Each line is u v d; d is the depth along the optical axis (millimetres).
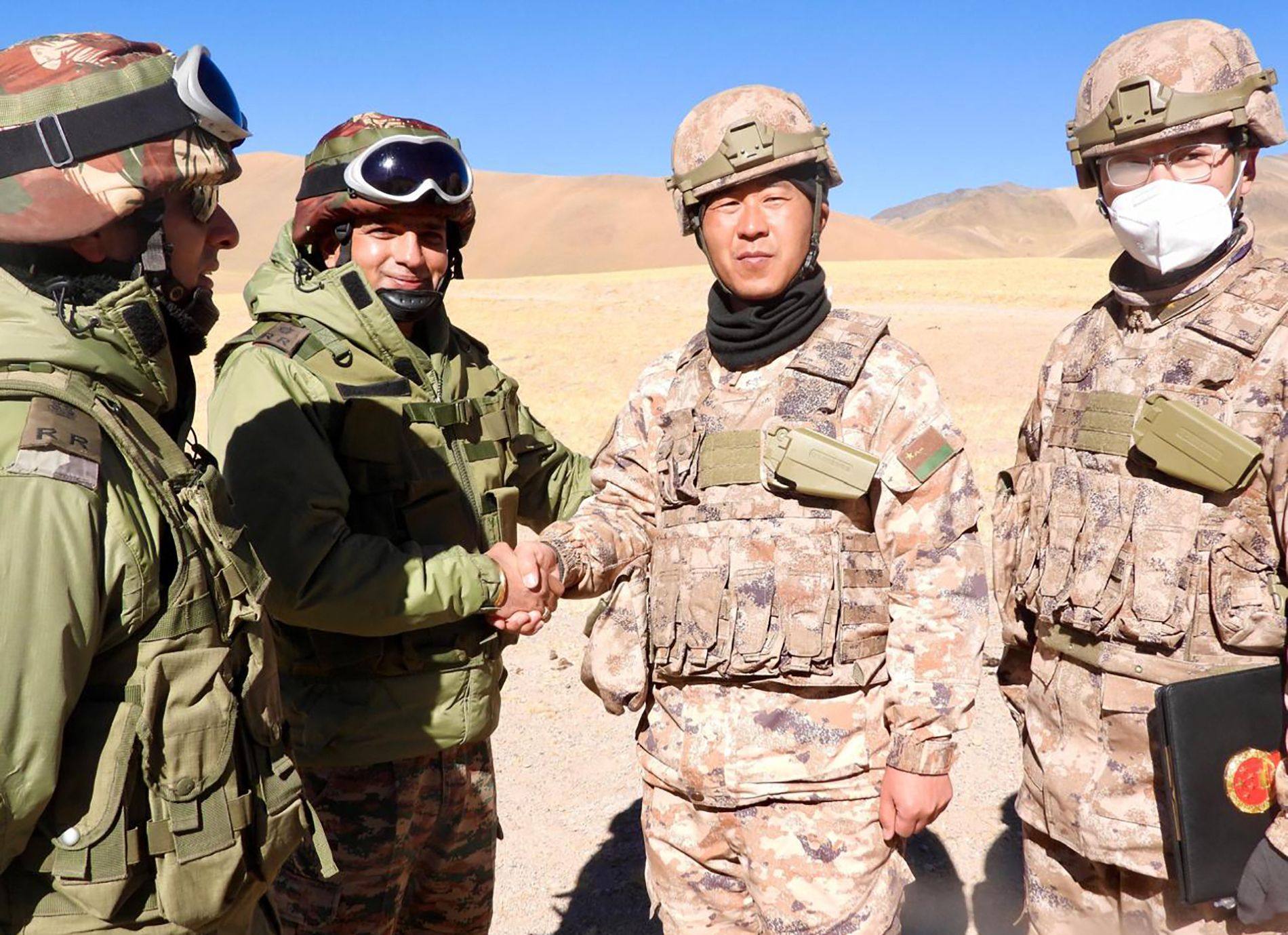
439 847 2662
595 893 3617
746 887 2354
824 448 2137
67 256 1564
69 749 1511
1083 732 2279
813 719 2207
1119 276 2312
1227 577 2084
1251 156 2197
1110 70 2209
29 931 1521
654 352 21906
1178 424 2072
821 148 2197
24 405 1479
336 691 2436
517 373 20203
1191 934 2193
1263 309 2098
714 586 2232
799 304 2264
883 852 2234
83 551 1445
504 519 2691
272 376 2400
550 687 5289
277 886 2510
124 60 1555
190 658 1582
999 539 2537
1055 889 2426
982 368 19547
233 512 1808
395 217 2559
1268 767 2061
